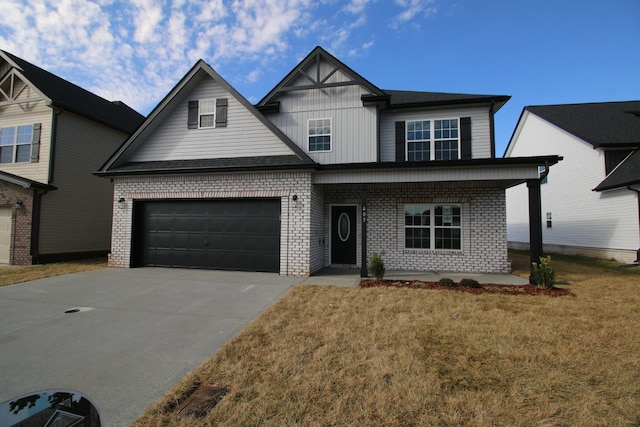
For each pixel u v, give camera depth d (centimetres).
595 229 1401
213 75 1021
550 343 403
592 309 550
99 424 224
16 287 748
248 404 274
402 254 1038
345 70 1080
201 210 989
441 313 528
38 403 217
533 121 1870
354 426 248
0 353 393
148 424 251
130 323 502
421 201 1034
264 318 510
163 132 1070
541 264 741
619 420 256
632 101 1733
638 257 1172
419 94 1209
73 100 1409
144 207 1033
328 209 1087
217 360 361
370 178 868
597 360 356
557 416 261
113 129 1535
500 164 789
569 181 1558
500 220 984
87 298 651
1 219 1215
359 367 340
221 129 1033
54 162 1266
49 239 1235
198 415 262
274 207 936
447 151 1073
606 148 1359
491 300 612
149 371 346
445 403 277
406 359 358
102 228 1472
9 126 1316
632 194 1230
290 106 1128
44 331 468
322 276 880
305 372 330
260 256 938
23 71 1281
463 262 995
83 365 360
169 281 807
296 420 254
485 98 1037
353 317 509
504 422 253
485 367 341
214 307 586
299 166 877
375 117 1070
